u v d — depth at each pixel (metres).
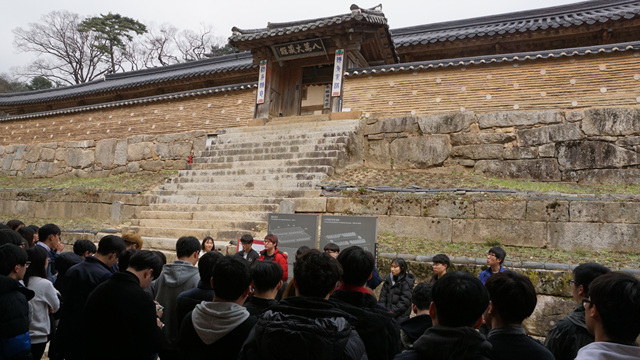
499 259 5.96
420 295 3.82
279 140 14.67
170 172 17.50
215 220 10.67
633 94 11.80
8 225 6.85
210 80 21.48
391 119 14.14
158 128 19.16
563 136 11.88
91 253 5.50
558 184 11.38
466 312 2.31
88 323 3.37
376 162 14.10
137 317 3.33
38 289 4.60
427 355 2.27
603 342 2.25
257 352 2.56
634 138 11.05
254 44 16.45
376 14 15.18
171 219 11.49
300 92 17.89
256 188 12.16
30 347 4.05
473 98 13.66
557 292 6.39
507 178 12.31
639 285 2.26
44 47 41.84
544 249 8.16
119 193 13.97
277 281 3.40
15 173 22.19
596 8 18.27
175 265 4.36
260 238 9.55
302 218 7.39
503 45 16.86
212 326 2.98
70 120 21.73
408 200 9.62
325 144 13.58
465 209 9.07
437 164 13.26
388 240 9.12
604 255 7.53
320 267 2.77
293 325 2.46
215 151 15.06
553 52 12.71
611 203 7.91
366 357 2.64
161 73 27.86
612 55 12.23
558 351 3.22
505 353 2.46
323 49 16.11
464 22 20.97
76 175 20.27
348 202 10.20
